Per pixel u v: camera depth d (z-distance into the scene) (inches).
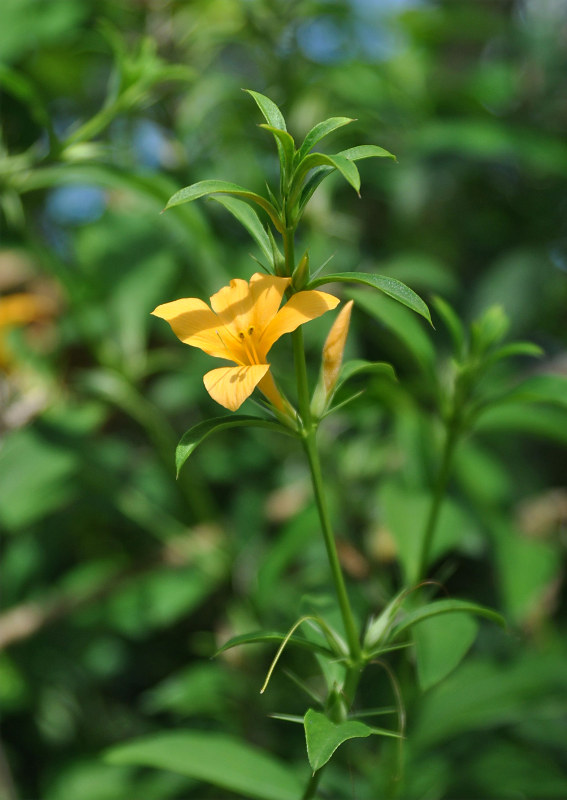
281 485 24.0
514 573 20.7
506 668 20.7
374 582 21.5
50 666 23.8
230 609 22.5
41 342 24.1
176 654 24.9
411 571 19.1
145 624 22.5
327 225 24.4
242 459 24.5
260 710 21.9
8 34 22.7
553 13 32.5
